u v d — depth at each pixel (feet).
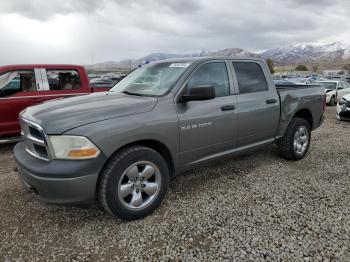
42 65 21.71
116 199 9.77
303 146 16.98
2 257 8.63
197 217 10.63
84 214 10.99
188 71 11.87
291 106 15.89
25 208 11.51
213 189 12.96
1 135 20.31
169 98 11.12
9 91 20.54
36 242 9.34
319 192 12.57
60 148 9.02
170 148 11.02
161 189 10.91
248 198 12.07
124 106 10.25
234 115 12.98
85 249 8.97
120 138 9.57
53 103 11.28
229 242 9.14
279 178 14.17
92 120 9.37
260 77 14.75
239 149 13.78
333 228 9.78
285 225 10.02
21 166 9.80
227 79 13.20
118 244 9.17
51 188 8.96
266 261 8.27
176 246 9.02
